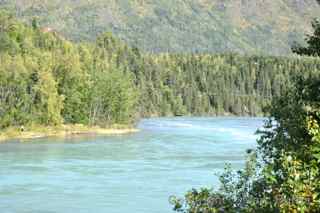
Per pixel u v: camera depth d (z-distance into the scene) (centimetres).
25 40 14412
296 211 1291
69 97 12962
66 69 13100
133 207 4341
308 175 1330
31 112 11856
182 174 5894
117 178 5662
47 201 4556
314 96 1839
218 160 7038
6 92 11431
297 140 1672
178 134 11444
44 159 7112
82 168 6344
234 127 13988
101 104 13488
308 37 1925
